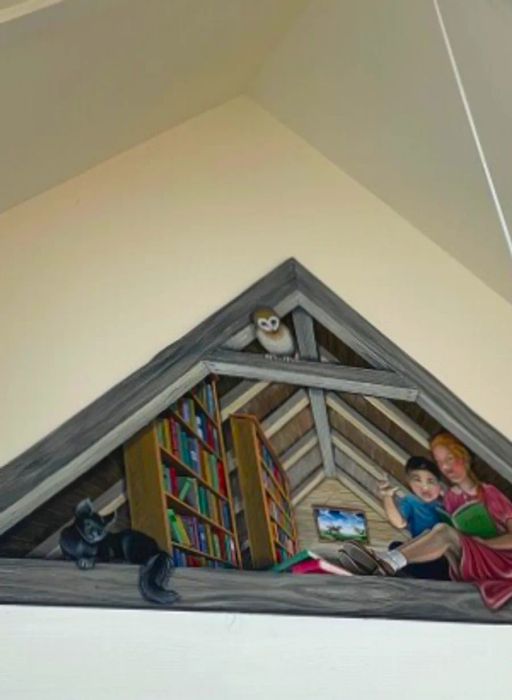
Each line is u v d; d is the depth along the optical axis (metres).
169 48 2.92
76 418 2.96
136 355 3.16
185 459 3.06
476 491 3.39
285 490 3.16
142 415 3.05
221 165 3.66
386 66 3.22
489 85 2.98
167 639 2.78
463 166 3.37
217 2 2.86
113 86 2.89
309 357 3.40
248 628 2.88
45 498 2.82
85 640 2.70
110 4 2.41
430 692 2.98
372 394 3.43
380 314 3.61
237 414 3.21
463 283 3.78
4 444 2.85
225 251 3.48
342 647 2.96
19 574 2.70
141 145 3.54
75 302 3.17
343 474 3.27
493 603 3.18
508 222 3.43
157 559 2.86
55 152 3.03
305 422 3.30
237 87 3.70
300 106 3.69
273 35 3.36
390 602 3.08
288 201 3.69
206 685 2.76
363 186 3.83
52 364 3.03
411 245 3.78
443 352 3.61
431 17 2.91
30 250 3.18
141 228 3.39
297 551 3.08
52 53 2.45
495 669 3.08
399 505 3.28
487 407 3.56
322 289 3.52
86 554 2.79
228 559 2.98
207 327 3.29
